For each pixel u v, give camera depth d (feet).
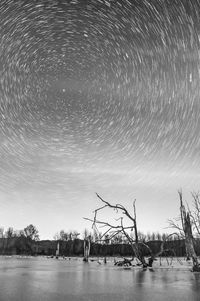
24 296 62.85
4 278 100.73
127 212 134.62
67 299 59.93
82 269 145.38
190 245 130.62
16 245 424.46
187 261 209.87
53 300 58.59
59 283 86.53
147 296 64.03
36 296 63.00
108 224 131.54
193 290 72.54
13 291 69.82
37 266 170.91
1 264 192.44
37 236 452.76
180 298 61.52
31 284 83.82
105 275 111.86
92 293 67.87
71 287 78.13
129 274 115.65
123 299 60.44
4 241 434.71
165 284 83.66
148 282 88.74
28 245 428.15
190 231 132.05
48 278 100.53
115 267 157.69
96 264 196.13
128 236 134.92
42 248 425.69
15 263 207.00
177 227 135.95
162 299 60.39
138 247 144.56
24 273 121.80
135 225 137.69
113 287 77.97
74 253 393.70
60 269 144.05
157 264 176.76
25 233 447.42
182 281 90.79
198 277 102.94
